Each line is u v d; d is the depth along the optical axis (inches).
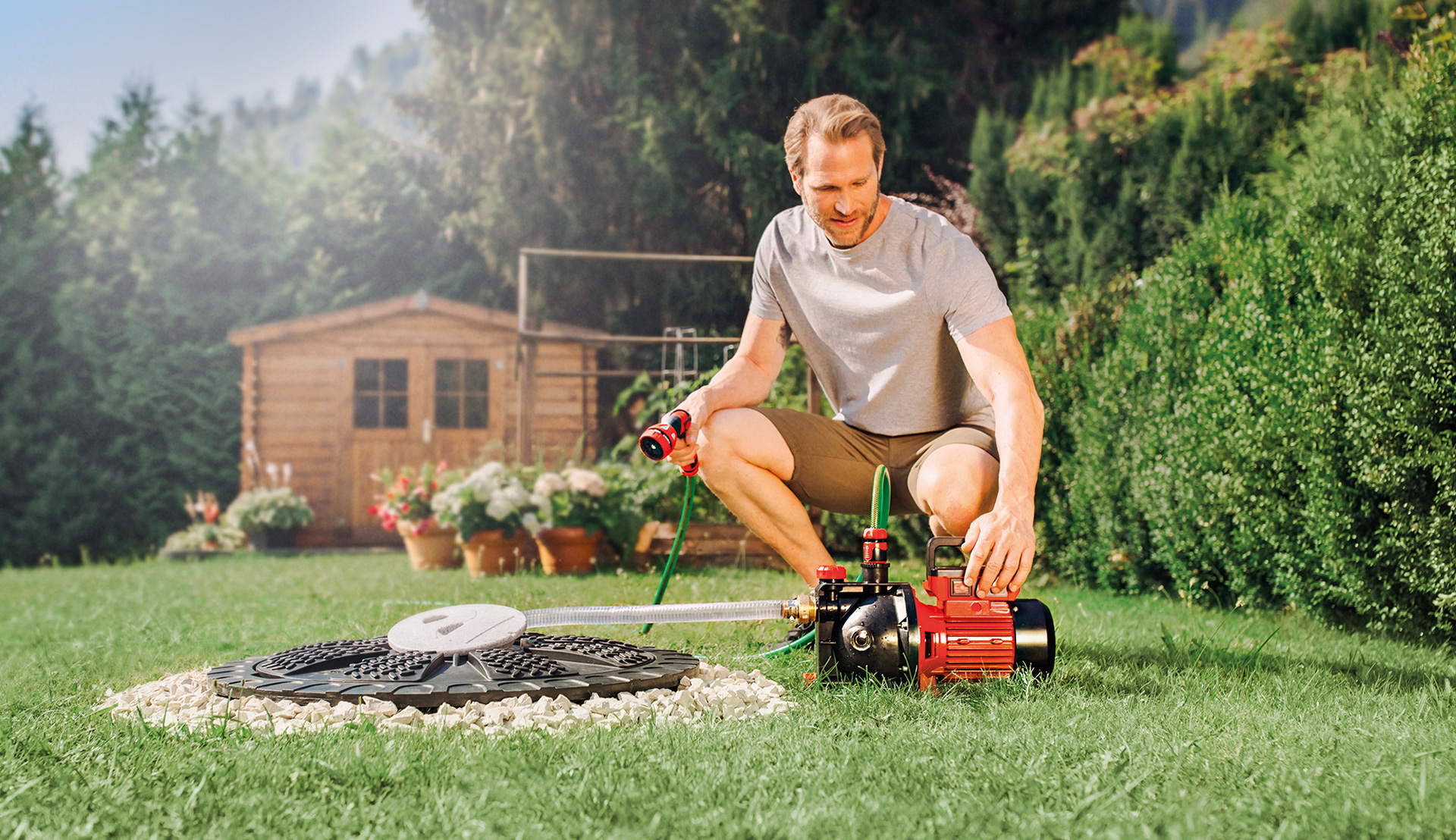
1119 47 482.3
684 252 548.1
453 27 573.0
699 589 178.5
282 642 126.1
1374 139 138.8
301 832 52.1
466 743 67.3
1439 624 123.0
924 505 104.6
